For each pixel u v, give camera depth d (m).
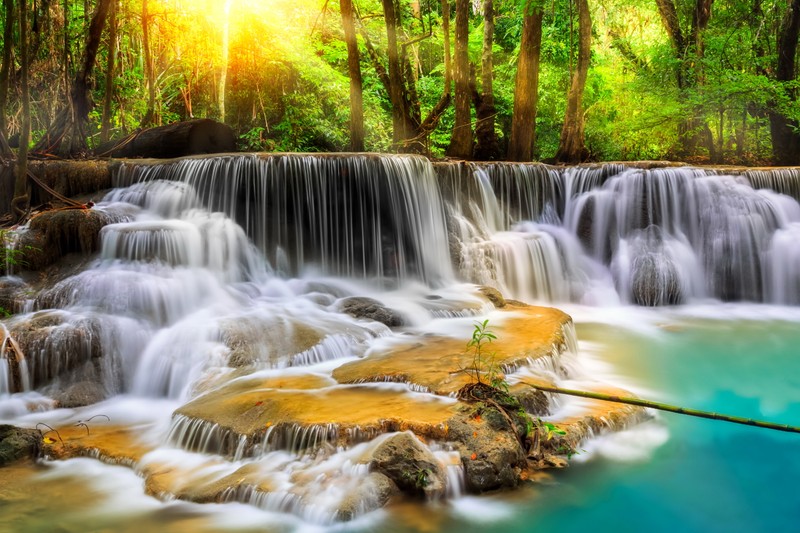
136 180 11.26
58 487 5.79
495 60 23.66
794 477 6.16
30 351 7.55
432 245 12.20
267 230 11.06
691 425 7.12
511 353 7.63
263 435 5.95
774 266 12.98
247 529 5.08
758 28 19.55
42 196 11.09
